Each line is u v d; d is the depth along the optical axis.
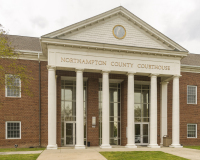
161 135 26.64
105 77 22.50
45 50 22.72
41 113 23.78
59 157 16.25
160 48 24.58
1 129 22.55
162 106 27.03
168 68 24.50
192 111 29.06
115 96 26.86
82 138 21.36
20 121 23.19
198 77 29.78
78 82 21.75
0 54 17.59
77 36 22.36
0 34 18.20
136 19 23.72
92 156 16.81
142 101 27.47
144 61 23.78
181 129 28.31
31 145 23.16
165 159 16.38
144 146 24.88
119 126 26.36
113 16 23.50
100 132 25.50
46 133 23.61
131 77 23.17
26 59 23.94
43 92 24.05
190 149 21.94
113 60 22.84
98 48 22.33
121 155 17.59
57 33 21.48
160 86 27.48
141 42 24.05
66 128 24.86
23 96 23.45
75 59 21.88
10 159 15.16
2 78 17.91
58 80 24.36
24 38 29.19
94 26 22.89
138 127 26.86
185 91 29.00
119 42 23.39
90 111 24.83
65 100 25.28
